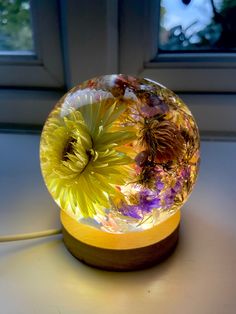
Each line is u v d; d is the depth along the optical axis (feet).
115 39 0.76
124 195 0.43
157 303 0.44
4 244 0.53
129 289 0.46
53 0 0.74
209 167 0.72
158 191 0.44
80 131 0.43
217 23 0.76
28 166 0.73
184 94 0.82
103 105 0.43
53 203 0.62
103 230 0.49
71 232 0.50
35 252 0.52
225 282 0.46
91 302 0.44
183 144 0.45
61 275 0.48
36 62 0.81
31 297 0.45
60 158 0.45
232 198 0.63
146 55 0.78
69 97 0.48
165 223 0.52
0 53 0.82
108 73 0.76
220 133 0.82
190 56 0.78
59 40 0.78
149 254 0.48
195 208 0.60
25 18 0.79
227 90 0.81
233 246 0.52
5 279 0.47
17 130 0.86
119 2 0.73
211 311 0.43
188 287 0.46
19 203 0.62
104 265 0.48
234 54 0.78
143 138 0.42
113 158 0.42
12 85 0.85
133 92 0.45
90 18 0.71
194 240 0.54
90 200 0.44
